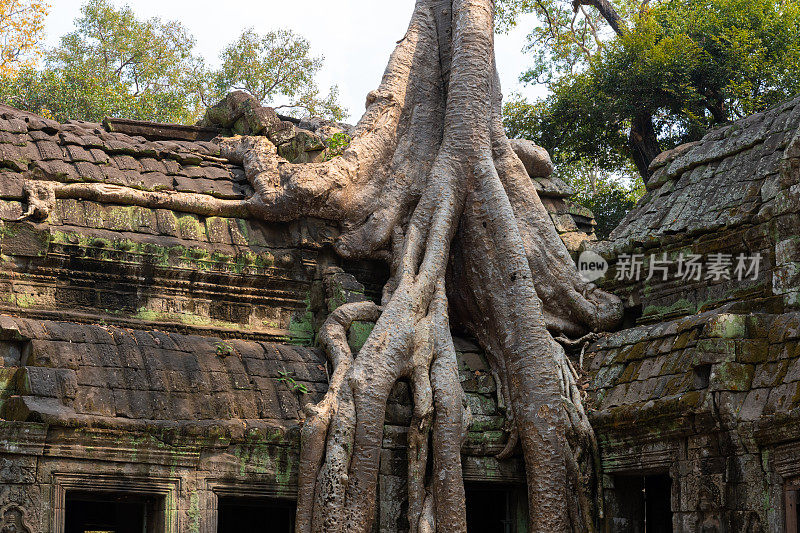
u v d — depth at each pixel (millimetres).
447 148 12844
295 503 10742
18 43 22250
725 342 10008
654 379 10953
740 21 20938
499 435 11742
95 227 11289
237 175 12828
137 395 9836
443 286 11961
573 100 21172
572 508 11273
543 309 13000
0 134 11578
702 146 13750
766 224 11266
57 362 9641
